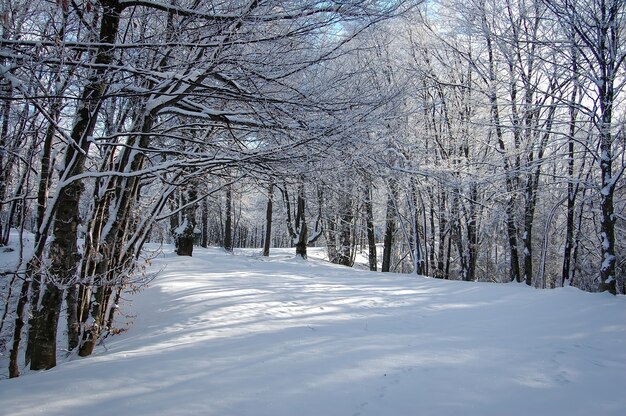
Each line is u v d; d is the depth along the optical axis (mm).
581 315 7410
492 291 10320
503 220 17969
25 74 4523
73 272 5535
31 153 5188
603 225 10484
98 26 5270
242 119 5648
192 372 4176
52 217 4781
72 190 5102
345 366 4457
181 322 6742
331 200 22219
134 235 6758
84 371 4223
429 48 18203
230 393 3648
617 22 10445
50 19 4336
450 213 19250
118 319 7508
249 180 7641
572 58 11305
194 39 5176
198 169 6996
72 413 3230
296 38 5328
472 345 5555
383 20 5602
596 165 14625
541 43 11688
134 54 5738
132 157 6164
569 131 13500
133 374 4102
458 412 3439
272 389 3762
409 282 12461
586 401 3762
